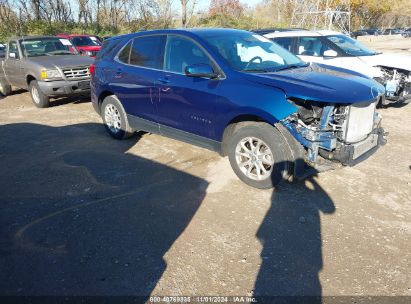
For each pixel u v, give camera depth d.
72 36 17.36
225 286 2.80
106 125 6.21
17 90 11.23
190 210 3.85
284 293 2.72
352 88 3.90
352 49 8.06
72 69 8.63
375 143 4.30
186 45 4.79
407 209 3.80
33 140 6.30
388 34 51.06
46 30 25.73
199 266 3.01
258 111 3.91
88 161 5.22
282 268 2.97
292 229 3.48
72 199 4.13
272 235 3.40
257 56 4.71
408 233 3.39
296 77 4.13
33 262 3.10
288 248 3.21
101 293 2.75
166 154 5.39
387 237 3.34
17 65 9.20
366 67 7.55
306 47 8.20
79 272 2.97
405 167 4.82
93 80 6.27
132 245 3.29
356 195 4.09
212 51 4.48
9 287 2.83
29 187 4.47
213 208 3.88
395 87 7.35
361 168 4.79
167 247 3.26
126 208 3.91
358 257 3.08
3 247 3.31
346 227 3.50
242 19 34.19
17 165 5.18
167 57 4.99
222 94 4.23
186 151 5.47
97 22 29.41
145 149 5.62
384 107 8.19
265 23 35.09
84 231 3.52
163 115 5.09
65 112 8.34
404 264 2.99
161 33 5.14
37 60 8.91
